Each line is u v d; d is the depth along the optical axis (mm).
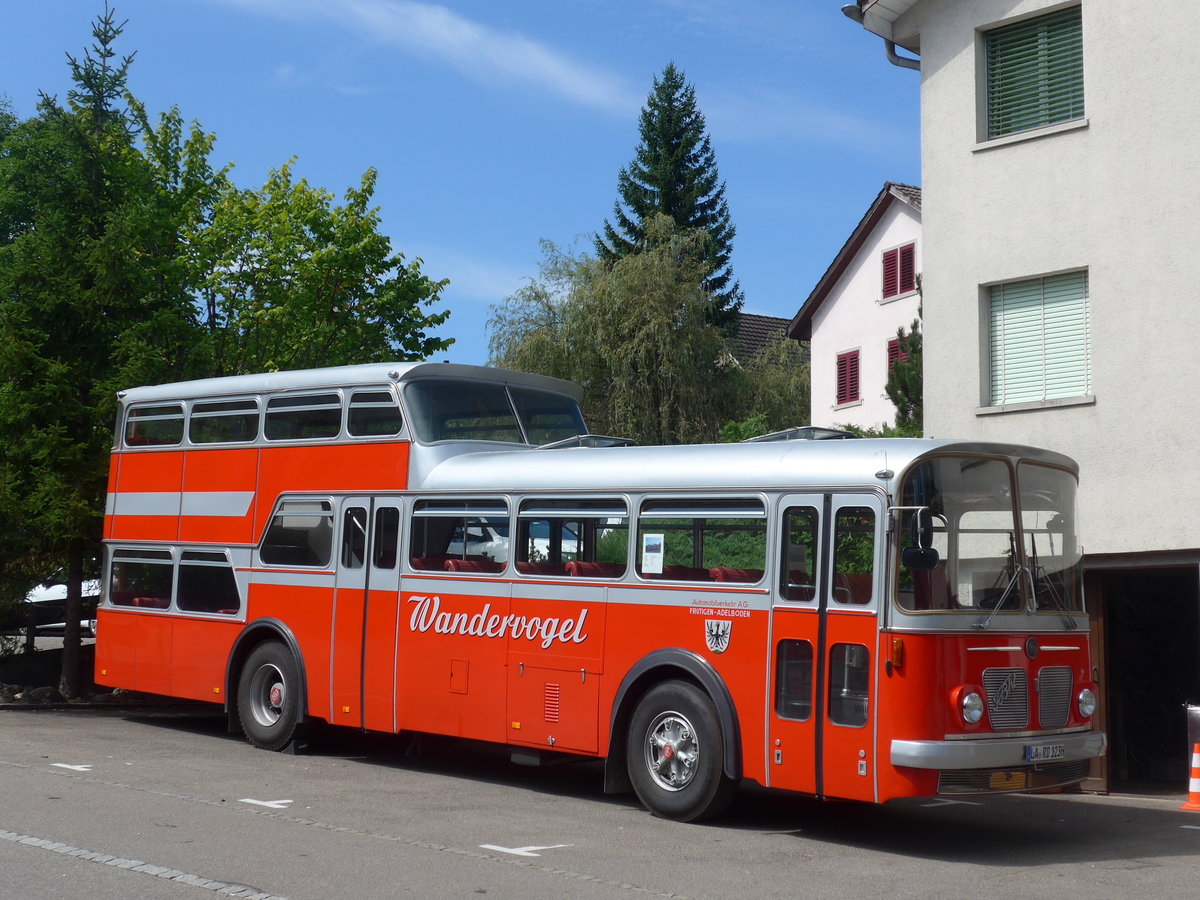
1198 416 13797
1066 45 15406
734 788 10016
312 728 13508
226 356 25234
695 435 34375
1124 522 14273
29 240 18281
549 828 9617
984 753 9031
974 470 9742
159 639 14828
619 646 10664
